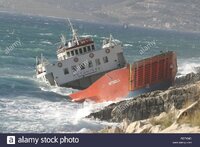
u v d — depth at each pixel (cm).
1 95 9425
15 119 7044
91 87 9106
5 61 16588
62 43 10688
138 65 9069
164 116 4375
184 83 9719
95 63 10425
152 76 9306
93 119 7269
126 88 9081
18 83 11119
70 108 8412
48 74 10419
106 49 10475
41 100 9150
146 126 4125
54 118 7306
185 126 3725
